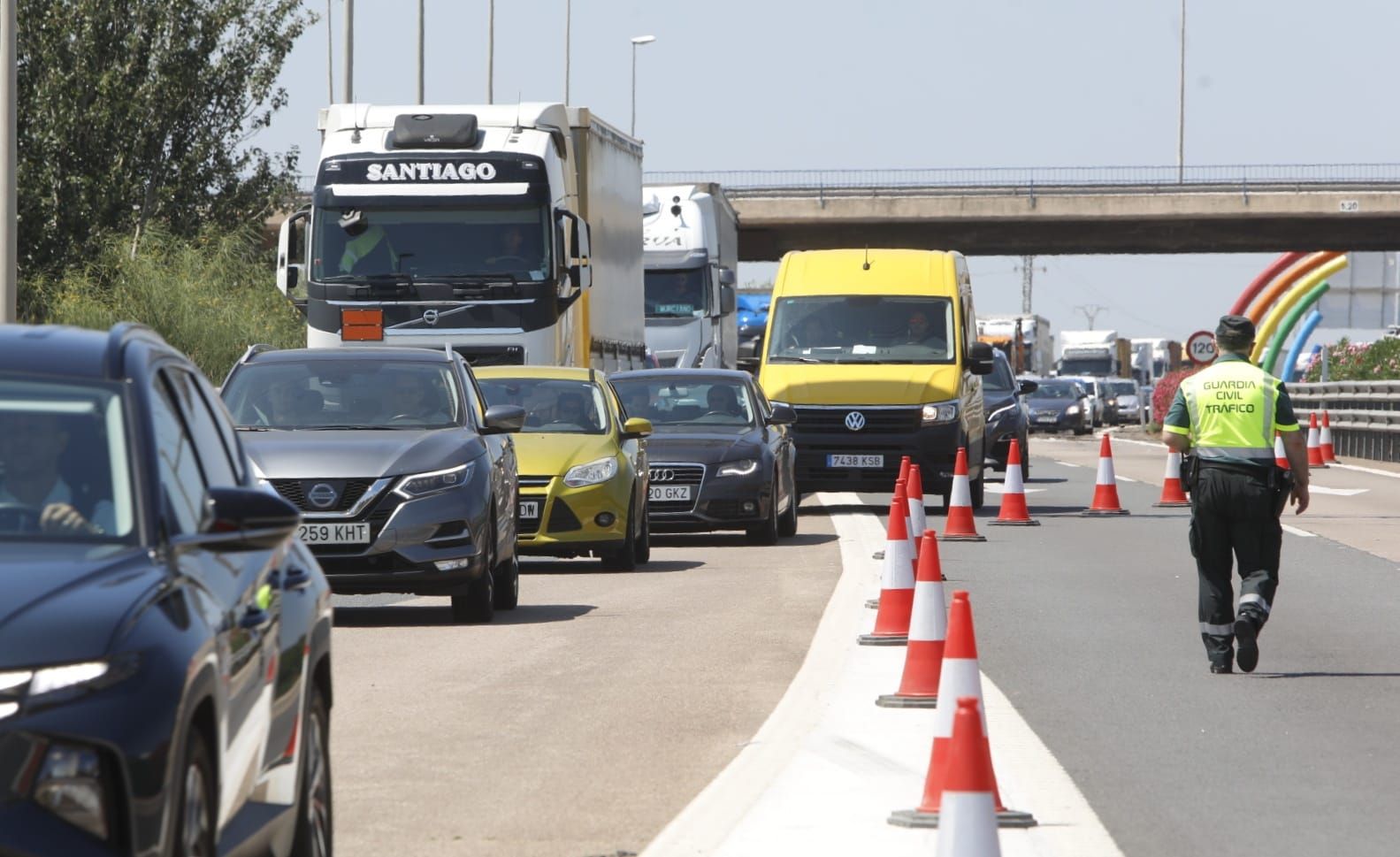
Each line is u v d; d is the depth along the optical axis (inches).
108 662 551.2
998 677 1405.0
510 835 903.7
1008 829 918.4
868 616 1742.1
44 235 4485.7
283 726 698.8
